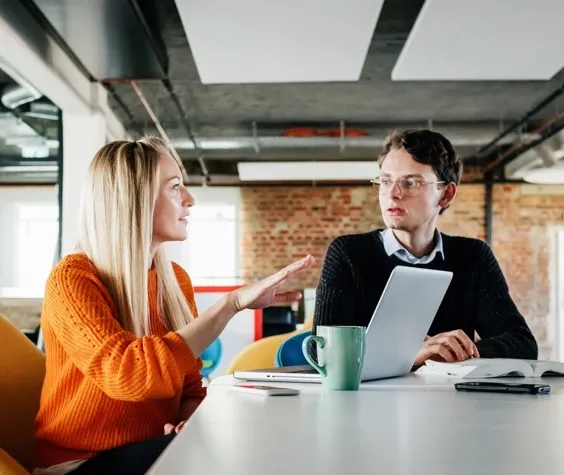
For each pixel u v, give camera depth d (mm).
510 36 4645
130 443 1363
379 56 5953
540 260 9859
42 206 9711
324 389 1251
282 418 914
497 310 1926
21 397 1521
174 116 7961
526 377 1502
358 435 789
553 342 9742
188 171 9711
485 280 1975
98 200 1529
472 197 9961
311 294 7965
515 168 9023
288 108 7746
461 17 4312
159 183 1591
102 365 1300
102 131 5875
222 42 4758
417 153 1930
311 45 4824
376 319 1328
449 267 1976
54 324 1383
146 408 1442
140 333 1505
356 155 8781
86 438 1394
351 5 4117
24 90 5707
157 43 5137
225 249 10102
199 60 5148
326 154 8352
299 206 10133
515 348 1768
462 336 1646
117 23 4316
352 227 10102
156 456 1317
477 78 5617
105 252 1514
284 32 4570
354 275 1949
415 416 931
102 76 5559
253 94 7188
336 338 1232
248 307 1384
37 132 7270
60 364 1421
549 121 7461
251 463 649
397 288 1325
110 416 1396
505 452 697
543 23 4406
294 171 8828
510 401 1087
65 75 5066
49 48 4684
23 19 4156
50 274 1451
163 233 1619
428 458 669
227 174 9695
